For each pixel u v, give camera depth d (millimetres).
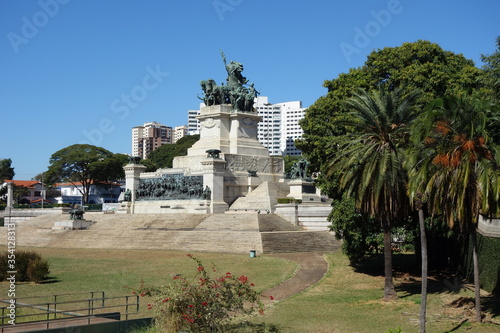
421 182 38312
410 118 45719
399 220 49281
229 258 71312
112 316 38062
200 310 34250
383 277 56562
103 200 191500
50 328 32719
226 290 35500
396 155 45625
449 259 61656
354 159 45188
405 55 76938
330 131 74562
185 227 92250
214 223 91312
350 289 51312
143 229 93625
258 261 67875
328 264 65188
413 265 65812
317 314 41781
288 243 79188
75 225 100125
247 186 112438
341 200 60562
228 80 123250
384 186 45344
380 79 78125
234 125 118125
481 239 48594
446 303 43438
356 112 47500
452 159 36312
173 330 33844
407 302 45062
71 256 77562
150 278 56750
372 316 40875
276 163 120250
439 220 53438
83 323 35531
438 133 38000
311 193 107000
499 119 39281
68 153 165500
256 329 37375
